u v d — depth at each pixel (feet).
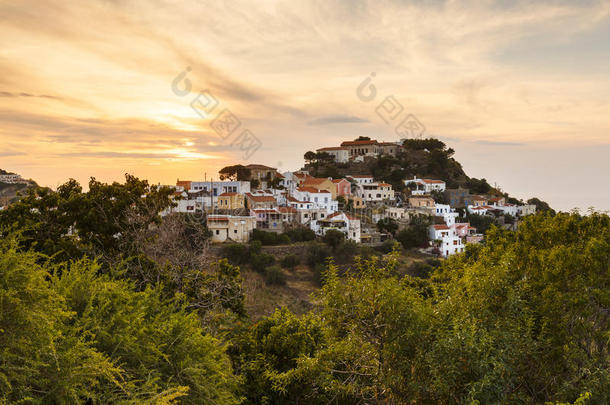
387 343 36.19
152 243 67.46
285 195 290.97
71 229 68.33
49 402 25.43
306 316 56.39
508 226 308.40
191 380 33.60
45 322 26.14
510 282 42.19
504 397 32.40
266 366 49.29
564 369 39.29
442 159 425.69
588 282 40.01
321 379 40.34
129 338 32.12
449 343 33.83
